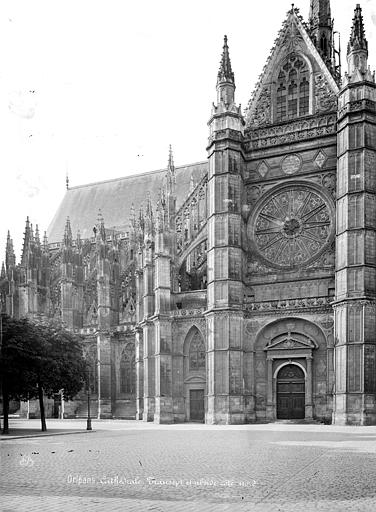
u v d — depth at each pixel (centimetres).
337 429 5703
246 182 7819
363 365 6481
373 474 2395
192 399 7788
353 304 6625
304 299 7138
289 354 7144
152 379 8188
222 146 7588
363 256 6656
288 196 7644
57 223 12781
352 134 6944
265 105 7975
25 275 10806
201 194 8606
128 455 3238
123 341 9656
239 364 7181
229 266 7344
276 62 8025
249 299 7594
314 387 7012
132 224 10562
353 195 6819
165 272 8012
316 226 7444
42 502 1820
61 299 10481
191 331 7869
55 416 9888
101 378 9425
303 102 7825
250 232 7725
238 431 5509
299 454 3198
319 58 7738
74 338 6612
